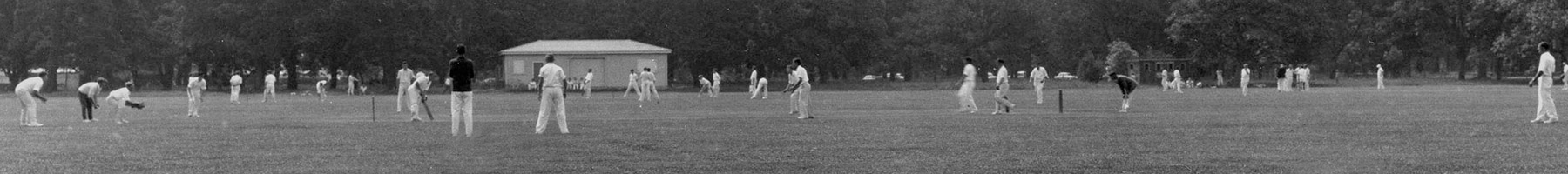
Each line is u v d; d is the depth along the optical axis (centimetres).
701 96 5469
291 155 1900
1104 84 7975
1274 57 9219
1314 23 9494
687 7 9500
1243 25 9275
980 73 10738
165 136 2336
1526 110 3216
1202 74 9488
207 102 4778
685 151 1938
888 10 11088
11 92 7600
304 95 6044
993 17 10775
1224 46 9281
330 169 1711
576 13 9900
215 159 1838
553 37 9662
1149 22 10956
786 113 3250
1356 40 10244
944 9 10712
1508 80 8900
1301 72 6197
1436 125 2502
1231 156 1844
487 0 9200
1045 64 11094
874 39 10025
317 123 2820
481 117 3181
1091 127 2503
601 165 1742
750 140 2158
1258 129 2431
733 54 9406
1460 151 1898
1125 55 9150
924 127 2511
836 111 3331
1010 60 10900
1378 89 6400
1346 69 10450
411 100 2880
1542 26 8512
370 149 2000
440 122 2812
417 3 8556
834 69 10081
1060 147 1997
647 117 3023
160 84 8900
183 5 8406
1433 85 7600
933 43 10612
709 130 2438
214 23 8319
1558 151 1867
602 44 7781
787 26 9394
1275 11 9256
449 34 8981
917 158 1827
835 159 1817
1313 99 4419
